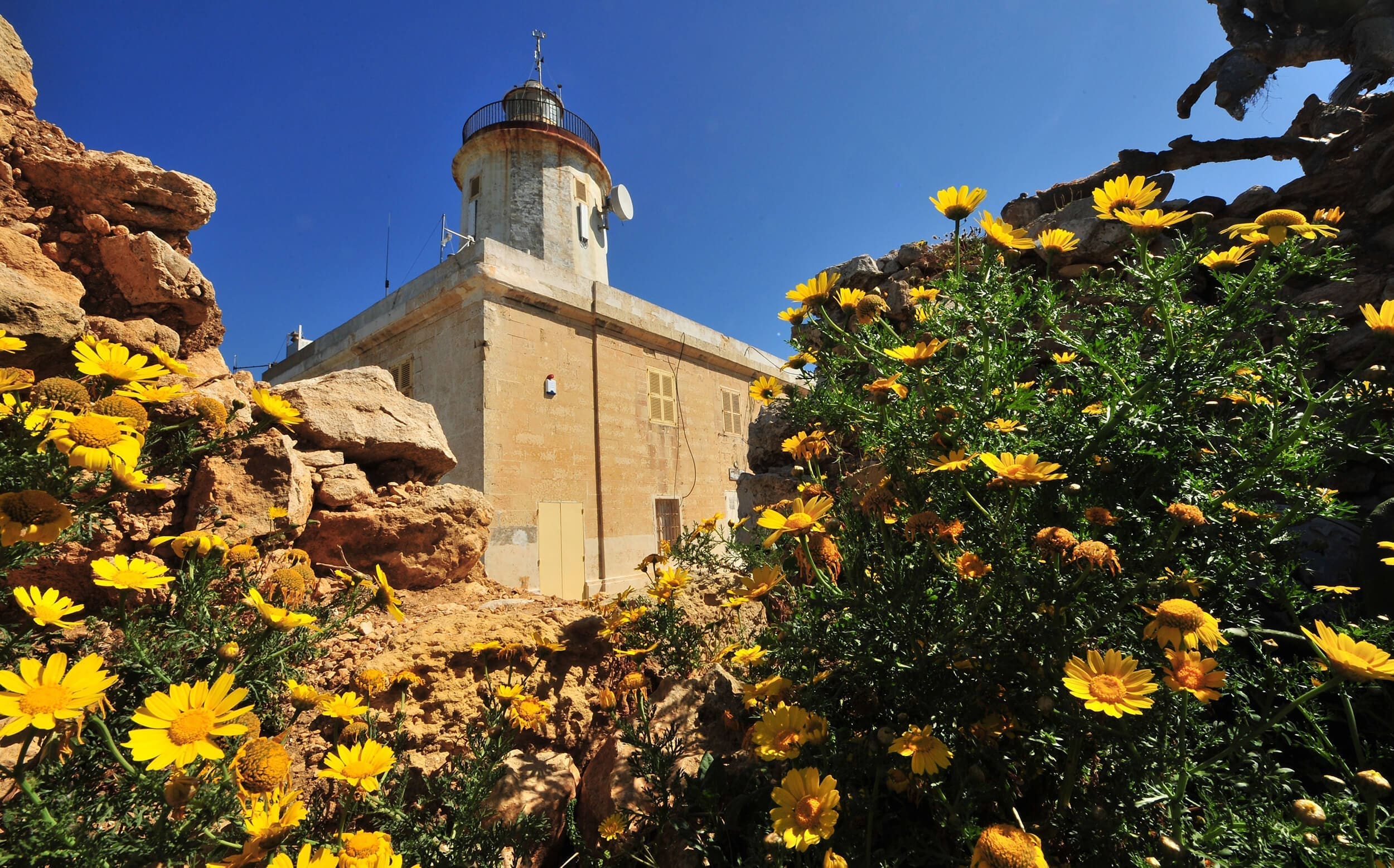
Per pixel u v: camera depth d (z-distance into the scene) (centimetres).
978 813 165
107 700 142
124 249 344
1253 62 547
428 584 402
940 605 163
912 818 171
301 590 177
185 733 117
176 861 122
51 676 114
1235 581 176
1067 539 140
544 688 276
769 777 188
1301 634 211
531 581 909
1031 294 205
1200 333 169
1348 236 357
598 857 198
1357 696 177
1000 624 154
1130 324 188
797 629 198
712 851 170
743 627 318
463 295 963
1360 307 309
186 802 118
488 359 920
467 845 178
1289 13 537
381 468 430
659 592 278
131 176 356
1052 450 177
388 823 181
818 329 236
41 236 335
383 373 464
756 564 271
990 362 191
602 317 1111
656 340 1250
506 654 270
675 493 1220
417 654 259
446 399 962
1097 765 164
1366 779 121
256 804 126
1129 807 137
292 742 214
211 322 382
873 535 198
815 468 268
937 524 160
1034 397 189
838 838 156
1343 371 308
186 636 165
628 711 269
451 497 421
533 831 200
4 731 105
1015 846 113
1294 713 184
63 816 118
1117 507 165
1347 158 382
